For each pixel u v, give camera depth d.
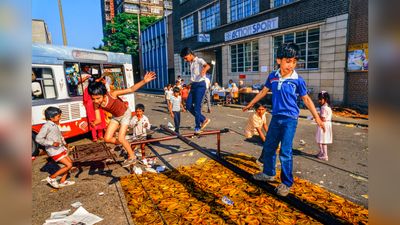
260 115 5.62
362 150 5.78
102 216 3.37
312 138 7.00
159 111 14.27
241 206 3.51
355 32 10.39
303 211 2.89
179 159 5.64
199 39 18.73
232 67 18.00
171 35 28.98
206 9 20.05
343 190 3.86
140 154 6.04
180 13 23.66
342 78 10.98
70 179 4.73
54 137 4.24
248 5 15.76
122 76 9.04
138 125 6.30
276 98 3.41
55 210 3.59
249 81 16.25
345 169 4.68
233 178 4.48
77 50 7.25
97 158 5.19
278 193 3.27
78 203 3.76
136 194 3.97
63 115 6.70
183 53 5.14
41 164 5.68
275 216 3.25
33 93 6.08
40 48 6.26
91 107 7.28
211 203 3.62
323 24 11.47
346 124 8.75
